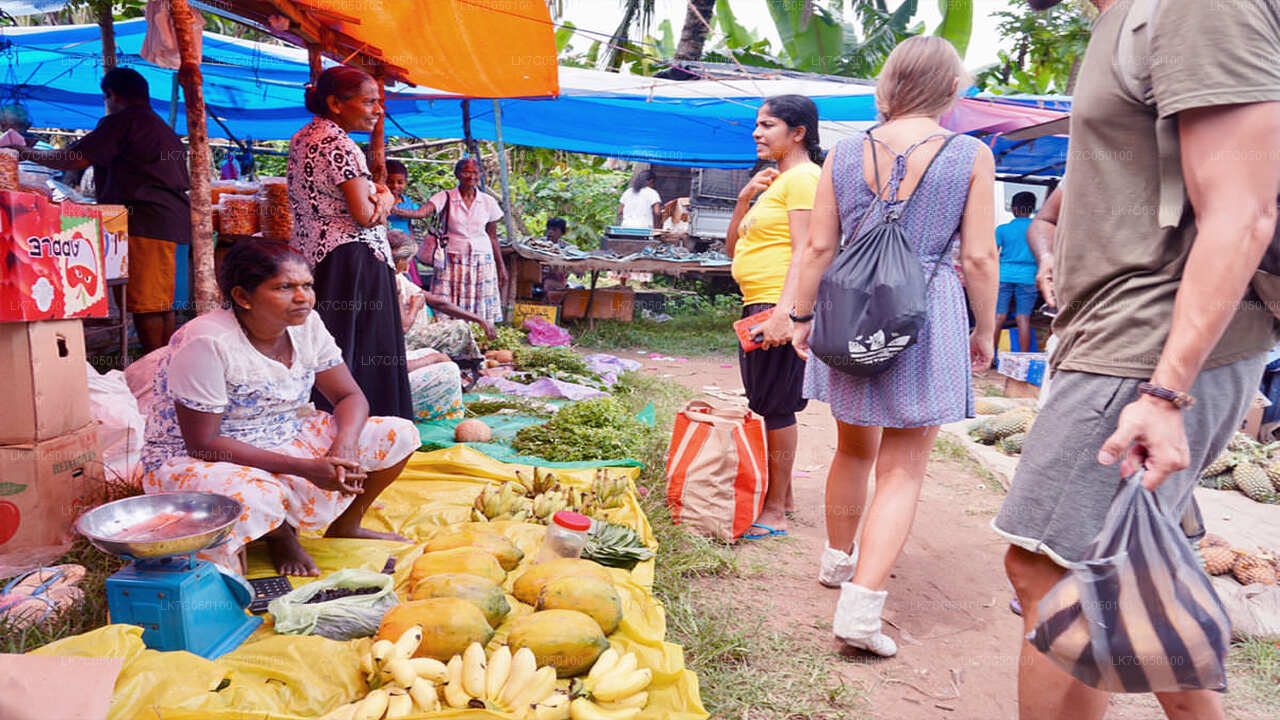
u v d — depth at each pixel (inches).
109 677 82.6
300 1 192.1
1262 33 59.4
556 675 97.3
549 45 229.6
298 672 93.2
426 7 199.3
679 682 99.8
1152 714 111.1
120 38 358.3
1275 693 116.6
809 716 107.0
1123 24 68.8
